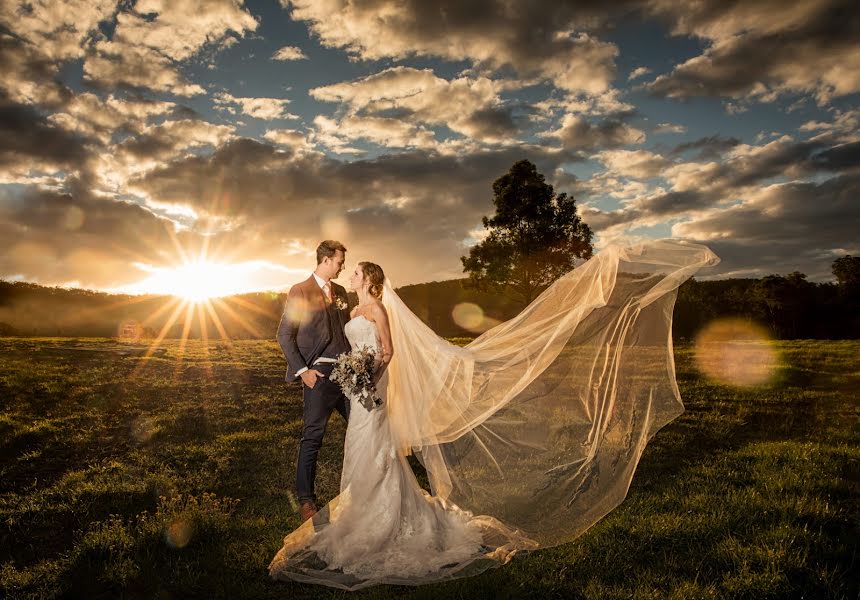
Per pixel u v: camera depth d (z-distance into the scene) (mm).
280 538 4672
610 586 3791
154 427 9125
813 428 8922
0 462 7160
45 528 5055
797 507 4832
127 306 66812
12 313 62750
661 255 5430
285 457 7453
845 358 17641
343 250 5633
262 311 54375
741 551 4121
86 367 15797
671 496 5367
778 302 55656
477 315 59344
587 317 5500
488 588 3834
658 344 5285
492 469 5500
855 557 4078
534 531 4648
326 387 5383
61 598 3818
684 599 3549
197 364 17672
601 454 5211
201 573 4098
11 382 12383
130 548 4418
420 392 5438
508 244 39906
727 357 18438
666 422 5148
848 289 57125
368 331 5152
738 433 8547
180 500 5445
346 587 3959
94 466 7000
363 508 4602
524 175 40625
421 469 6945
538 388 5531
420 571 4137
